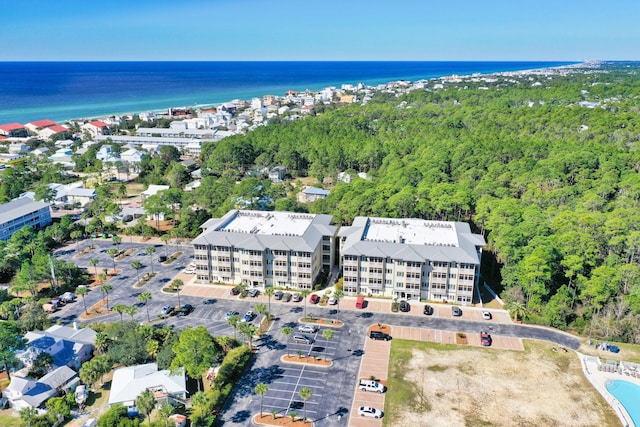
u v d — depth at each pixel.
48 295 165.12
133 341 127.12
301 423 105.69
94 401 113.44
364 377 122.19
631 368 124.19
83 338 133.75
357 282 165.00
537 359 130.00
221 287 172.00
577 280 155.50
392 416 108.50
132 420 98.50
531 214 187.50
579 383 120.56
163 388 113.44
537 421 107.44
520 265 158.25
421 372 124.25
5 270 180.00
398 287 163.12
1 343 118.38
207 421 104.12
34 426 100.56
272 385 118.62
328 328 145.00
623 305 144.25
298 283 169.50
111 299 163.25
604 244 174.25
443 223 181.75
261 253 166.75
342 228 180.38
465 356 131.12
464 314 153.50
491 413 109.81
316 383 119.75
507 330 144.12
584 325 143.38
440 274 158.88
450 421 107.25
